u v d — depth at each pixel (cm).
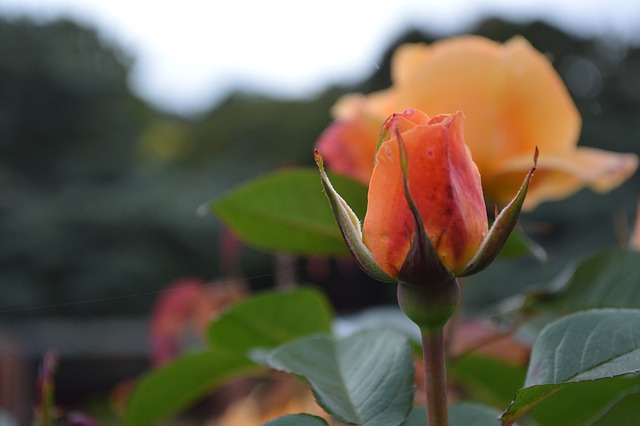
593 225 305
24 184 516
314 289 45
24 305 447
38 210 477
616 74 387
